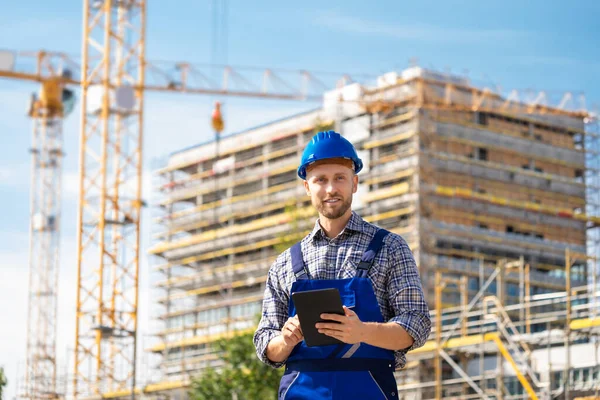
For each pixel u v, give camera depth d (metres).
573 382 38.88
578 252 100.12
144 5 76.12
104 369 69.50
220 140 114.25
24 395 72.88
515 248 95.88
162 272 114.00
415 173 92.75
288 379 6.07
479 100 96.06
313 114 105.00
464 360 43.72
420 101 93.56
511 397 40.56
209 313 106.81
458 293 89.00
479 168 97.19
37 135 98.44
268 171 108.44
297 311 5.74
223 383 41.06
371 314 5.92
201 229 114.62
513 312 88.50
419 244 90.00
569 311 37.19
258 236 106.38
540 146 102.31
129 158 72.94
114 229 72.56
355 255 6.09
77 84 78.69
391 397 5.98
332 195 6.12
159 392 69.19
